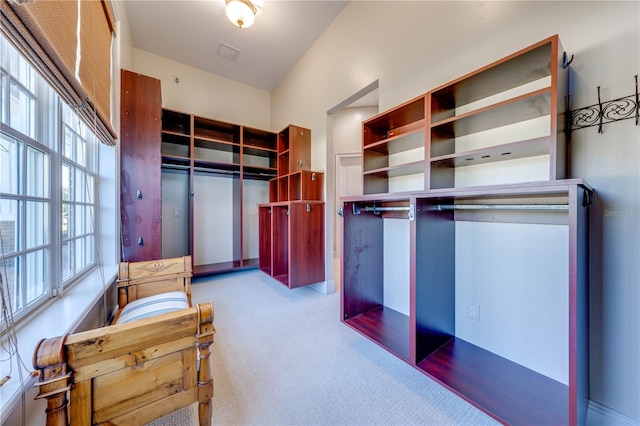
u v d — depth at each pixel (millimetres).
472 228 1713
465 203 1706
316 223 3061
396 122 2100
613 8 1158
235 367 1633
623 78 1131
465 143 1739
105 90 1740
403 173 2203
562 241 1340
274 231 3334
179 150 3775
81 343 700
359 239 2141
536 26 1401
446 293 1717
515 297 1510
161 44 3461
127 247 2342
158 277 1751
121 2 2471
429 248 1569
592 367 1188
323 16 2982
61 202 1377
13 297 1019
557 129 1130
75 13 1144
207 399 932
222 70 4094
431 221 1591
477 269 1688
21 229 1084
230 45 3484
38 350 657
